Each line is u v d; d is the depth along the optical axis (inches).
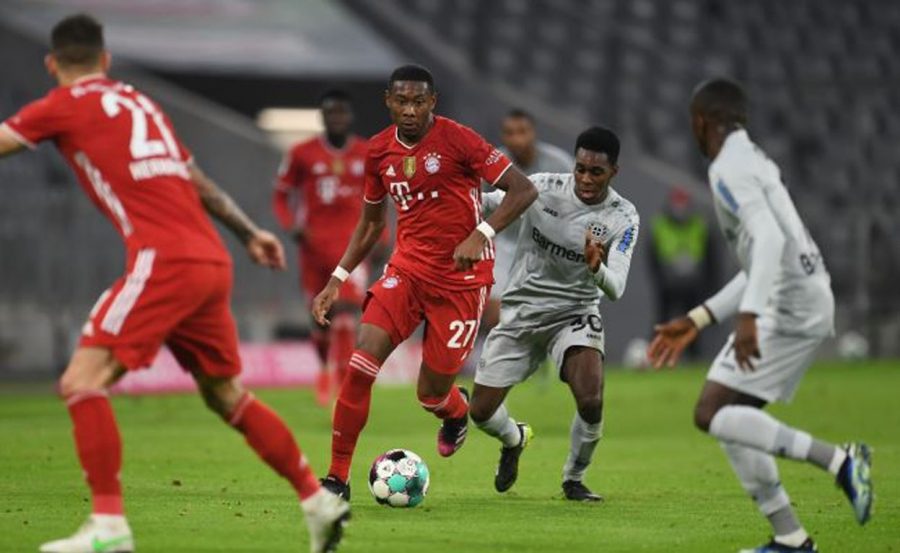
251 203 3459.6
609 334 3671.3
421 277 1186.6
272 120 4033.0
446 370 1210.0
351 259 1212.5
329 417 2135.8
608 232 1247.5
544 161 1791.3
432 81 1168.2
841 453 906.7
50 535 1012.5
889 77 4712.1
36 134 897.5
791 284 927.7
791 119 4480.8
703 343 3740.2
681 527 1095.6
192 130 3444.9
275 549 963.3
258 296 3390.7
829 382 2913.4
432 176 1169.4
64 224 3233.3
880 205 4264.3
